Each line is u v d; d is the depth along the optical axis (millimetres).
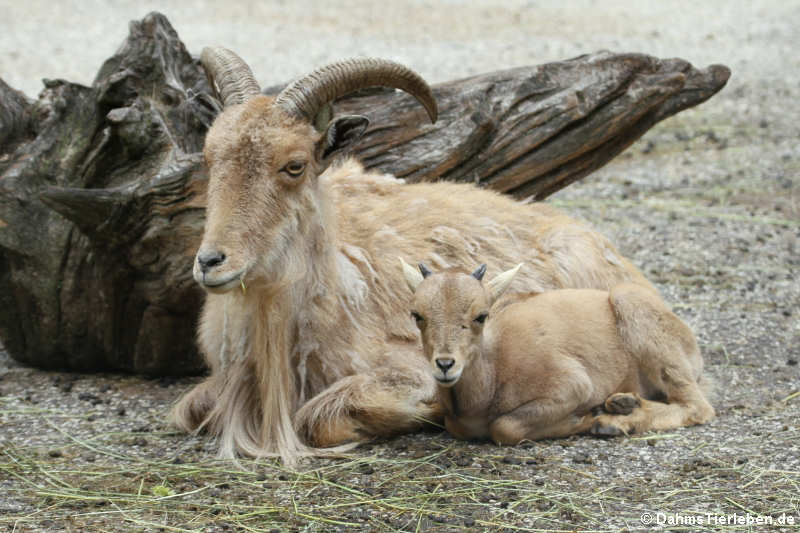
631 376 10922
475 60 40875
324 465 9914
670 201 23047
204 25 48812
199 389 11312
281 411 10547
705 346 13852
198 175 11555
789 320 15008
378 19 52281
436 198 12664
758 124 30391
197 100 11109
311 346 10852
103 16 50875
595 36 47031
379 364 11102
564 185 15461
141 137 12305
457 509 8617
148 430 11141
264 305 10328
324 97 10188
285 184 9836
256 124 9805
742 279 17188
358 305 11219
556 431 10336
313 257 10617
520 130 14328
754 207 22219
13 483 9398
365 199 12492
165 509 8734
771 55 41656
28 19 49562
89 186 12773
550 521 8312
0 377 13219
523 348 10148
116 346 13102
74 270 12625
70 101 12836
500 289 9781
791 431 10383
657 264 18219
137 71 12906
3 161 13062
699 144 28578
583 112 14391
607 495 8820
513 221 12812
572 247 12695
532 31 48844
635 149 28562
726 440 10172
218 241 9375
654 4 58906
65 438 10797
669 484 9055
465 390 9898
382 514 8578
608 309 11031
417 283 9680
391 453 10172
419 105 14039
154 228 11742
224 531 8234
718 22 51312
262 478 9578
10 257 12688
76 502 8906
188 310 12539
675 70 14836
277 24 49906
